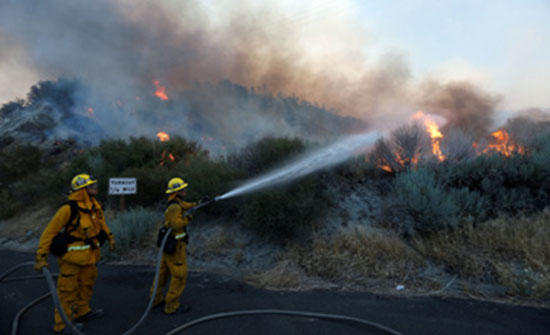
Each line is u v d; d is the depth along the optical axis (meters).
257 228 6.13
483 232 5.24
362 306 4.09
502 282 4.43
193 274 5.45
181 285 4.02
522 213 5.52
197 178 7.43
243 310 4.04
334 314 3.88
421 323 3.62
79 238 3.63
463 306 4.01
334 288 4.68
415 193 5.64
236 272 5.47
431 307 4.02
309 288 4.71
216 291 4.70
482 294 4.28
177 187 4.15
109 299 4.52
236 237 6.36
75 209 3.62
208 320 3.77
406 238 5.60
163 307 4.22
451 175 6.46
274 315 3.88
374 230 5.75
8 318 4.06
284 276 5.02
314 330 3.52
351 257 5.27
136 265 6.07
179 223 3.89
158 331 3.57
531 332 3.39
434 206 5.44
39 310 4.26
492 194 6.01
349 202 6.59
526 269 4.42
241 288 4.80
